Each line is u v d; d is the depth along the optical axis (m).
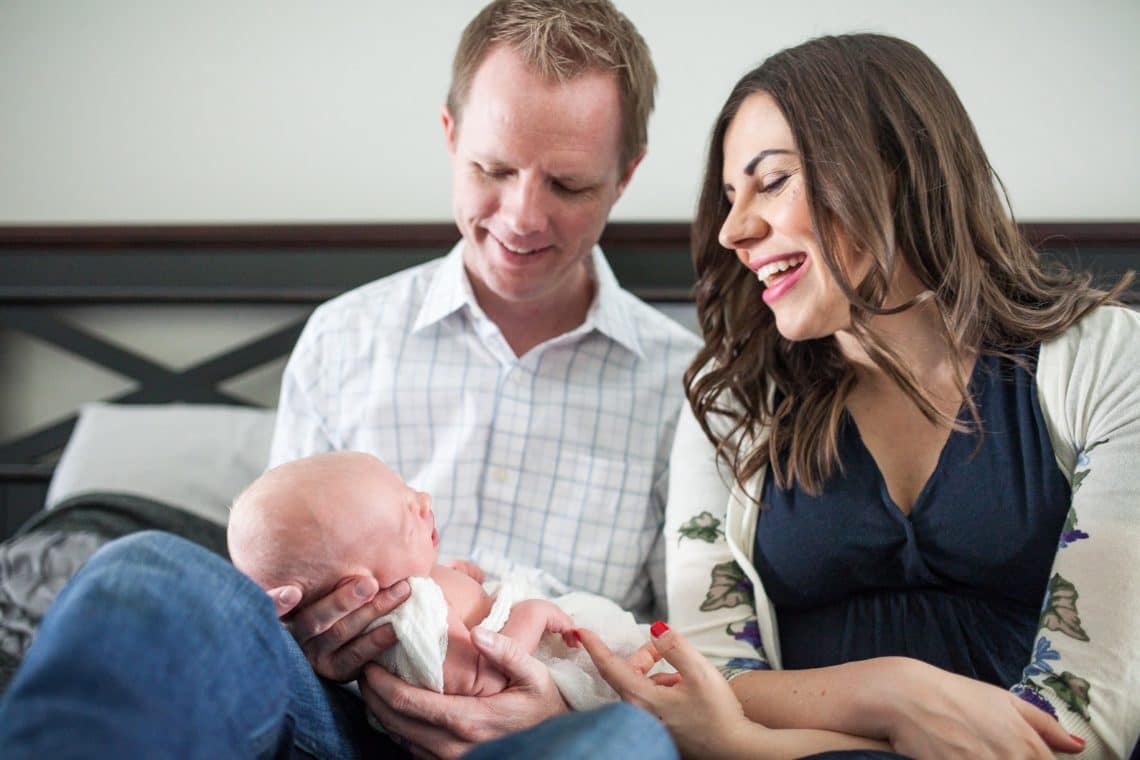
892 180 1.16
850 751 0.90
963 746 0.93
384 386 1.58
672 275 2.06
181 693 0.70
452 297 1.57
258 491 1.07
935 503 1.14
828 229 1.14
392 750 1.16
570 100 1.34
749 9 2.12
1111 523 1.02
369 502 1.06
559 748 0.68
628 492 1.54
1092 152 2.02
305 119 2.24
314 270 2.18
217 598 0.79
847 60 1.18
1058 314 1.16
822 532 1.19
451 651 1.05
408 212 2.23
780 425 1.29
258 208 2.25
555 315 1.61
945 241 1.17
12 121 2.29
